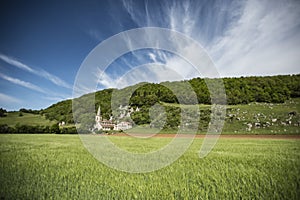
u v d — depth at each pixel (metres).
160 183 6.16
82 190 5.54
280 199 5.17
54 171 7.59
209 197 5.21
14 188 5.68
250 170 7.73
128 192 5.43
